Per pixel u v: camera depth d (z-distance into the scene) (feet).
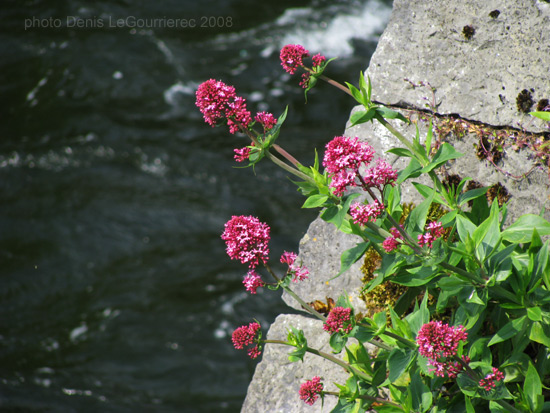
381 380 13.03
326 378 15.74
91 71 62.59
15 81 61.46
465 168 14.42
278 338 16.70
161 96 60.90
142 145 55.31
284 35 71.46
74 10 70.79
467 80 14.29
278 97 61.87
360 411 13.16
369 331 12.44
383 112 13.00
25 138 55.57
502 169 13.93
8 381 34.37
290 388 16.25
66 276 42.22
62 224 46.39
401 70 15.14
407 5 15.06
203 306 40.01
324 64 13.46
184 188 50.96
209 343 37.45
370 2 77.61
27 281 41.78
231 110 12.44
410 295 13.85
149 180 51.70
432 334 10.43
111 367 35.73
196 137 56.90
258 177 52.90
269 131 12.84
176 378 35.06
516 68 13.67
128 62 64.03
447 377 12.42
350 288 15.79
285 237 45.70
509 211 13.93
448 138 14.57
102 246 44.60
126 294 40.81
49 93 60.39
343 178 11.23
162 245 44.91
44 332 38.22
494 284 11.43
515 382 12.71
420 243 11.17
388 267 12.09
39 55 63.87
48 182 50.85
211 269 42.93
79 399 33.37
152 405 33.14
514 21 13.66
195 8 74.54
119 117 58.29
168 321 38.81
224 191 50.88
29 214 47.44
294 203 49.93
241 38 70.49
